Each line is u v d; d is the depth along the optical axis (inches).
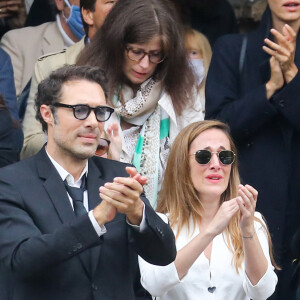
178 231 743.7
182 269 699.4
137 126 845.2
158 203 764.0
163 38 822.5
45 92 632.4
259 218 753.6
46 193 624.1
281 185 871.1
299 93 858.1
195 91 861.8
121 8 831.7
